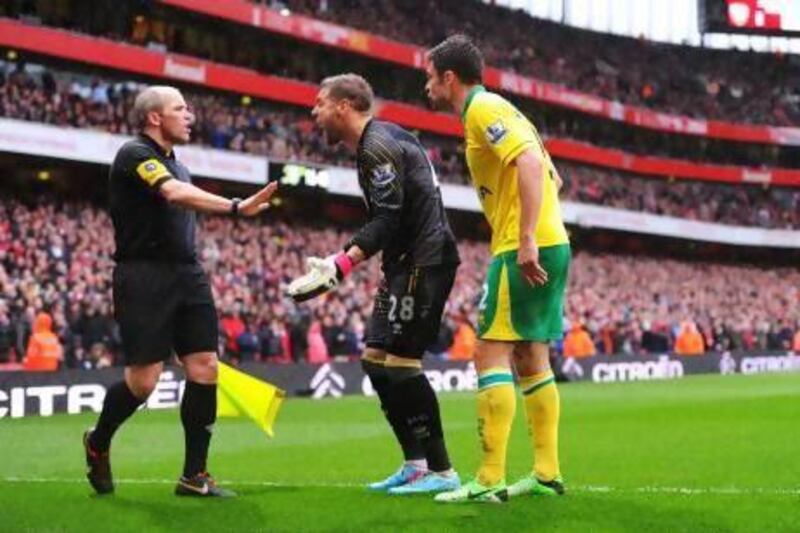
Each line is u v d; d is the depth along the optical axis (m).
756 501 5.79
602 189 53.12
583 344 31.78
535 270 5.46
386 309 6.50
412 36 46.97
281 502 5.86
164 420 15.48
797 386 25.33
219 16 36.47
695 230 53.69
